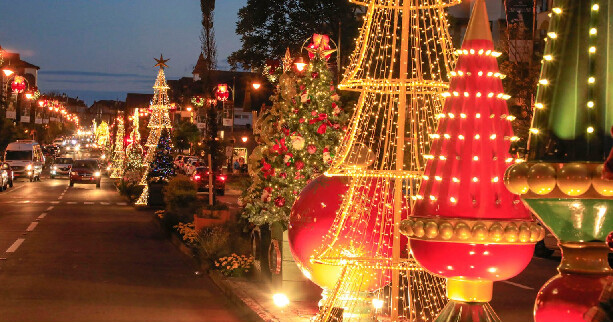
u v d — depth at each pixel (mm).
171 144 38438
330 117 12609
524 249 6008
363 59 8383
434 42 8188
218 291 14031
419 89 8836
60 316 11344
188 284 14883
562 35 5570
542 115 5594
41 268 16516
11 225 26906
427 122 8695
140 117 81750
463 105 6168
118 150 75625
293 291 11875
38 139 133625
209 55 24969
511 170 5559
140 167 55531
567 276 5559
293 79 12672
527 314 12180
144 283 14852
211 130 24969
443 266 6008
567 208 5402
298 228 9883
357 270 9148
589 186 5270
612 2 5508
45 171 97688
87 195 48312
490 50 6273
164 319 11328
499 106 6199
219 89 26484
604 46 5473
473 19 6344
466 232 5855
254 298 12078
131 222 29156
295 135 12344
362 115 9586
